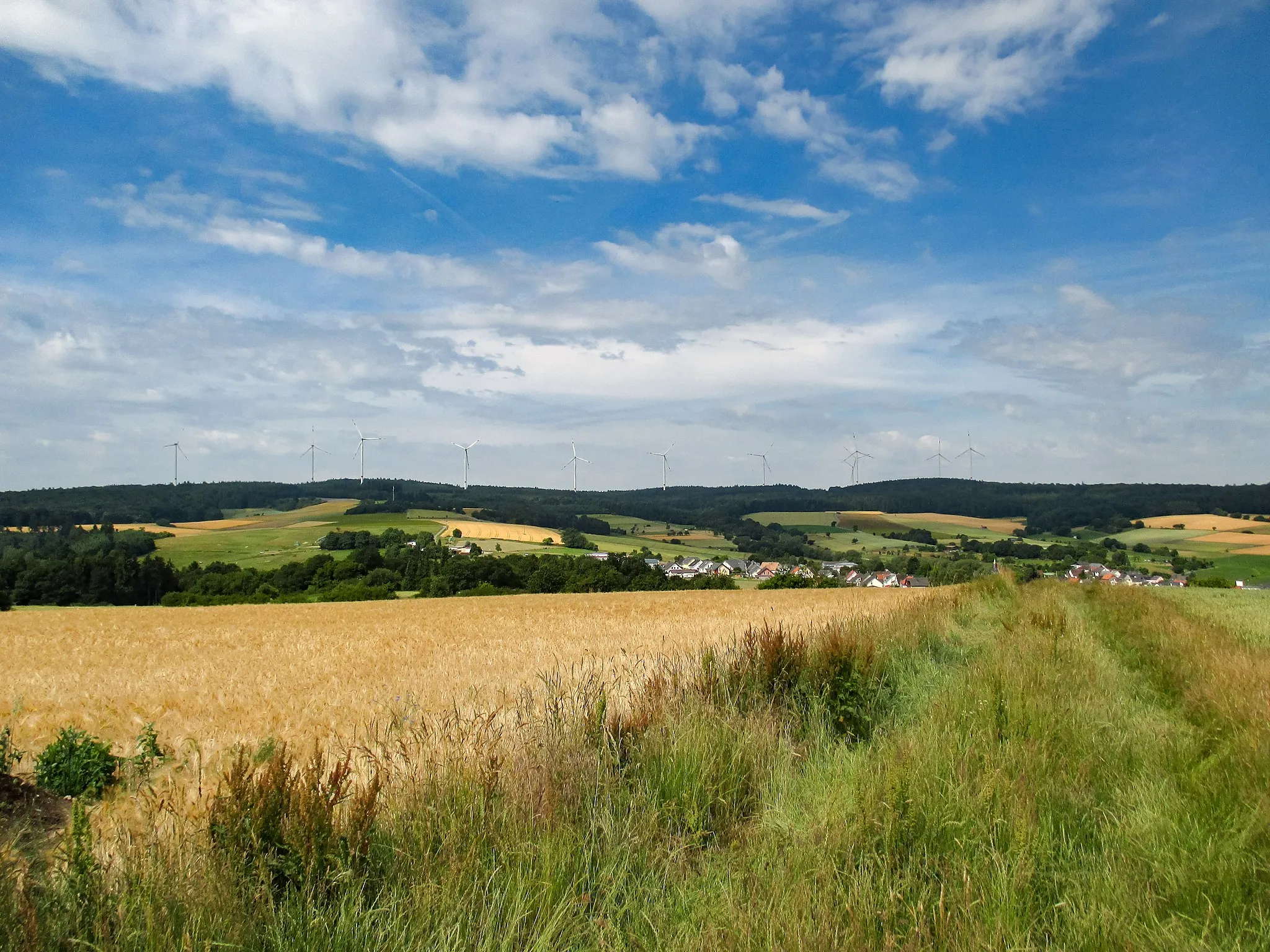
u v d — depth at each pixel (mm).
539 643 22094
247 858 4117
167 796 5422
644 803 5094
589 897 4086
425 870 4074
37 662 22141
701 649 10281
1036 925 3779
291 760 4699
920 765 5297
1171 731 7199
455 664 17812
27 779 7980
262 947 3535
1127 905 3832
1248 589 50156
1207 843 4523
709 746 5875
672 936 3676
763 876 4102
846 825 4586
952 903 3783
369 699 13086
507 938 3547
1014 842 4371
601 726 6332
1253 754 5812
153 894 3549
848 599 43094
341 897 3873
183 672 18625
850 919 3641
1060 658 11273
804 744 6707
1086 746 6395
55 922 3439
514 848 4293
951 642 14398
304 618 38375
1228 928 3730
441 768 5336
